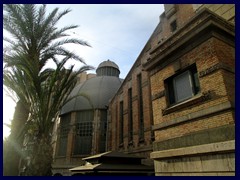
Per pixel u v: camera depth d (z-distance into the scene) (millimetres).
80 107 25141
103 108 24250
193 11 13289
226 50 7832
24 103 11898
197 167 6969
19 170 11594
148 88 14945
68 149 23219
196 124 7648
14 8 11289
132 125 16750
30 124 11594
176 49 9250
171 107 8938
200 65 7992
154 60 10562
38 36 12445
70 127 24453
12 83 11320
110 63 36312
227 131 6387
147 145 13602
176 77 9422
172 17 15117
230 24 8219
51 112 11898
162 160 8625
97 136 22438
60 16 13156
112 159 12484
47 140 11336
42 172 10477
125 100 18453
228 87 6941
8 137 11430
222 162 6203
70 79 13516
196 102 7789
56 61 13961
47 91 12000
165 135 9062
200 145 6934
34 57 11945
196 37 8367
